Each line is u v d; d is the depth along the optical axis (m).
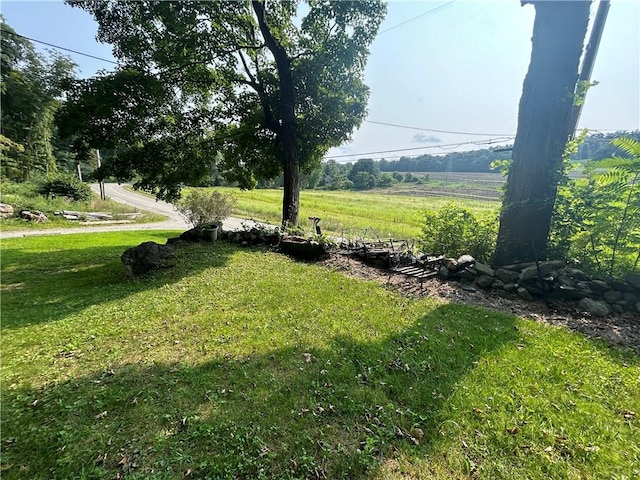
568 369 2.89
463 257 5.79
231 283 5.89
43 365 3.16
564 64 4.77
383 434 2.13
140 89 7.66
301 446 2.05
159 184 9.95
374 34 9.34
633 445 2.02
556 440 2.06
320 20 9.21
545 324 3.95
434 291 5.27
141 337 3.78
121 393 2.66
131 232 14.09
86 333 3.90
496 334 3.64
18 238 11.10
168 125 9.33
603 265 4.86
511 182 5.45
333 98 10.30
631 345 3.41
